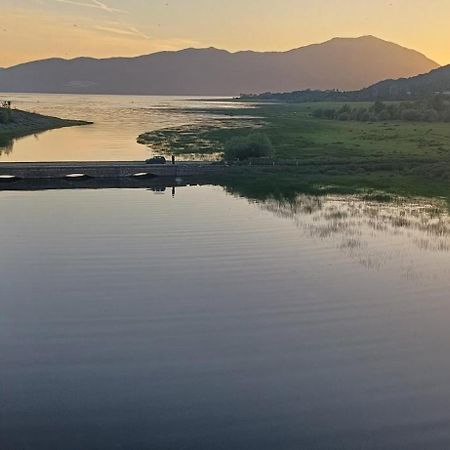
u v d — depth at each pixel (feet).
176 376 76.48
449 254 128.57
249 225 153.58
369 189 203.31
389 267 120.26
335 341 87.20
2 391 72.33
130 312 96.58
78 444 62.80
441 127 428.97
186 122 531.91
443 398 72.38
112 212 169.68
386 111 517.96
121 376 76.23
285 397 72.13
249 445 63.10
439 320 95.04
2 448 61.93
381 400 71.87
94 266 119.75
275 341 86.94
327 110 588.09
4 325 91.25
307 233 145.59
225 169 237.66
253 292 106.11
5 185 214.69
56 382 74.59
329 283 111.04
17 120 459.32
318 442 63.72
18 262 121.70
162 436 64.28
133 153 298.76
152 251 129.59
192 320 93.97
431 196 189.88
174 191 206.69
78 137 387.96
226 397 71.87
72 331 89.30
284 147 304.91
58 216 164.04
